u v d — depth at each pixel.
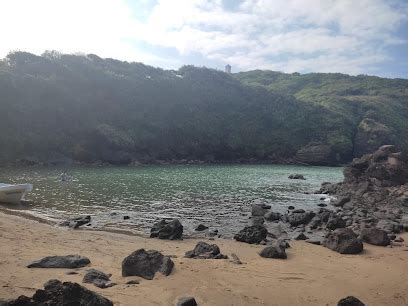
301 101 136.12
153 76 113.62
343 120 124.06
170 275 11.13
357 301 9.00
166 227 18.27
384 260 14.67
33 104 78.06
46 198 30.12
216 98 120.06
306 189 44.25
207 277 11.28
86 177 49.62
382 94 164.75
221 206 29.77
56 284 8.22
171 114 104.56
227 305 9.31
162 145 95.69
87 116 86.06
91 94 90.81
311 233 20.80
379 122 129.25
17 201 27.39
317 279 11.94
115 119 91.38
